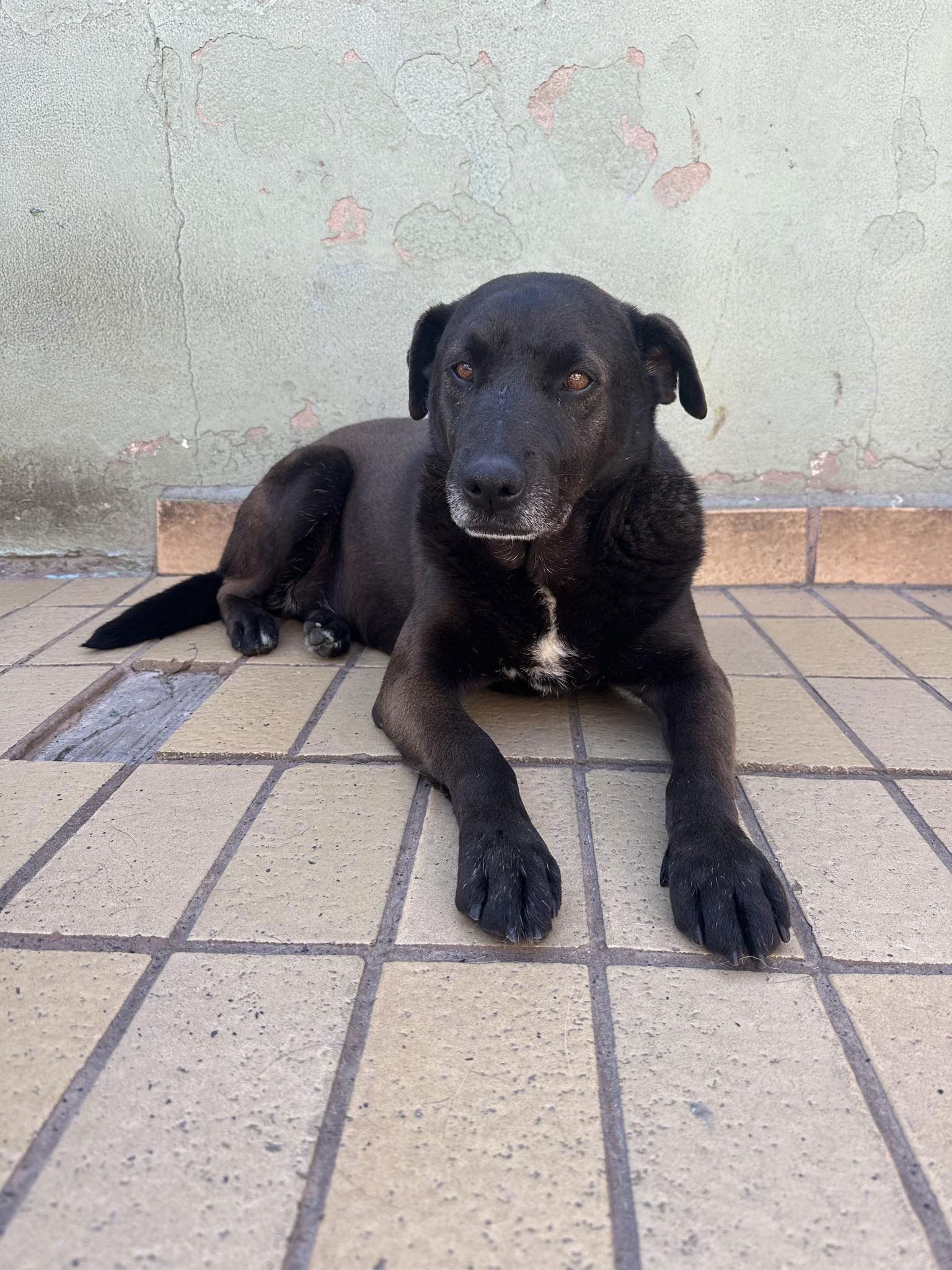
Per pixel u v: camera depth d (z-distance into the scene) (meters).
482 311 0.81
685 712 0.75
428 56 1.21
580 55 1.20
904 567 1.34
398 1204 0.38
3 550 1.42
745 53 1.19
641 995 0.50
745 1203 0.38
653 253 1.27
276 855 0.63
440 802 0.71
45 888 0.59
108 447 1.37
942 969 0.52
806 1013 0.49
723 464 1.35
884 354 1.29
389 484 1.11
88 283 1.31
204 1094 0.43
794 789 0.72
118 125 1.25
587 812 0.69
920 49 1.18
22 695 0.92
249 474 1.38
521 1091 0.44
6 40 1.22
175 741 0.82
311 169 1.25
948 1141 0.41
